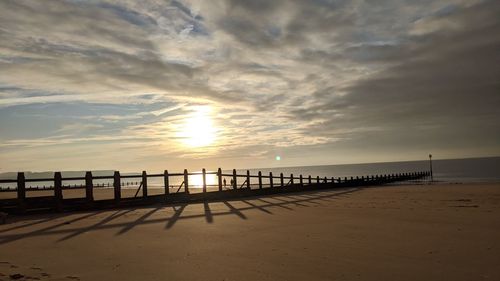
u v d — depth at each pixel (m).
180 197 21.66
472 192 23.88
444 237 9.70
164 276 6.77
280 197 24.67
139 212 16.08
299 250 8.55
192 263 7.59
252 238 10.02
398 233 10.32
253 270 7.05
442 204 17.14
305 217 13.84
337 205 18.11
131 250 8.80
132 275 6.83
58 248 9.09
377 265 7.24
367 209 15.93
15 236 10.66
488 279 6.33
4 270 7.16
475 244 8.85
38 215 15.66
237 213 15.46
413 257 7.77
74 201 17.84
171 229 11.63
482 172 96.75
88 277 6.72
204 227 11.93
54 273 6.97
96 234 10.89
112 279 6.60
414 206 16.59
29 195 34.09
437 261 7.45
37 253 8.58
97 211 16.86
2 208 15.48
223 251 8.59
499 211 14.34
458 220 12.36
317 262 7.52
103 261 7.82
